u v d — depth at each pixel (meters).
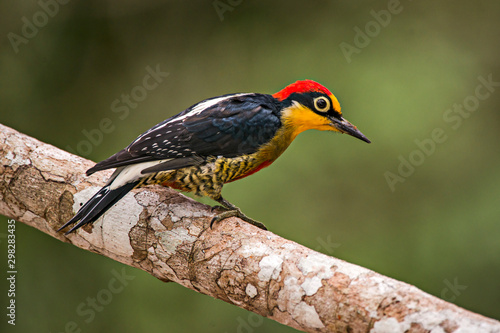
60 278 10.72
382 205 11.93
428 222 12.02
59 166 6.92
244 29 13.67
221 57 13.54
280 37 13.54
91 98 12.85
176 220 6.23
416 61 13.02
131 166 6.68
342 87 12.80
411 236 11.98
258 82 13.28
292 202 11.91
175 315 10.66
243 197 11.88
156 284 10.75
